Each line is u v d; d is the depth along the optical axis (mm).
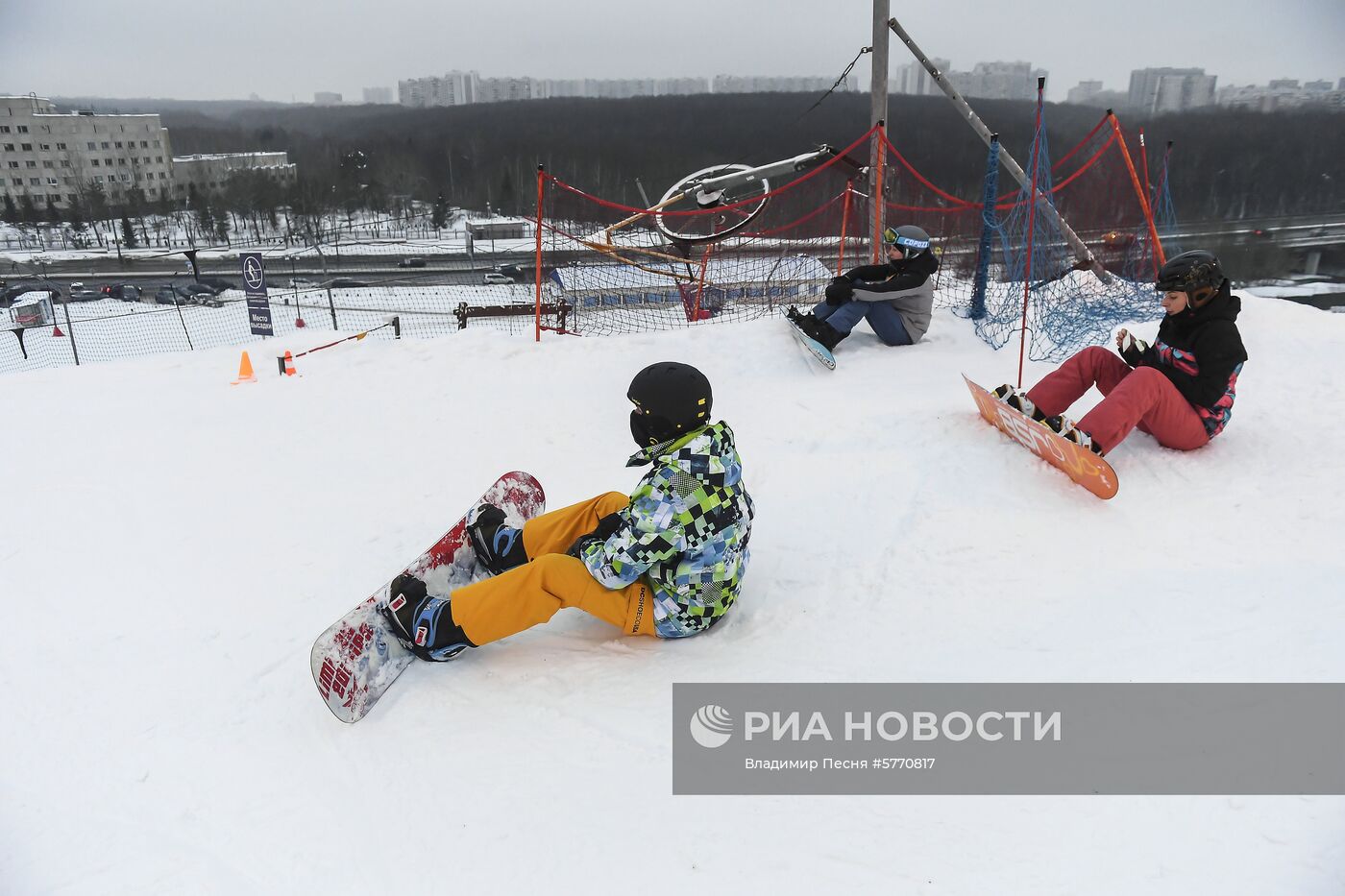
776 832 2162
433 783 2418
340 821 2305
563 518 3094
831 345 6223
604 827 2221
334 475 4719
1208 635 2766
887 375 5738
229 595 3492
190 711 2785
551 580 2721
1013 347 6172
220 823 2314
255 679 2941
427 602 2828
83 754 2596
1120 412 3754
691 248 9945
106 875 2154
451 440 5180
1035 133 5895
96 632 3256
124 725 2723
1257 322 5816
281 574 3650
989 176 7105
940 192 8180
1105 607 2984
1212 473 3779
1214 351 3766
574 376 6133
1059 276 7602
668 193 11086
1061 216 7652
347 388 6152
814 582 3305
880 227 8180
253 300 15445
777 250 10195
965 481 3916
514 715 2668
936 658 2814
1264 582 3002
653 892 2018
